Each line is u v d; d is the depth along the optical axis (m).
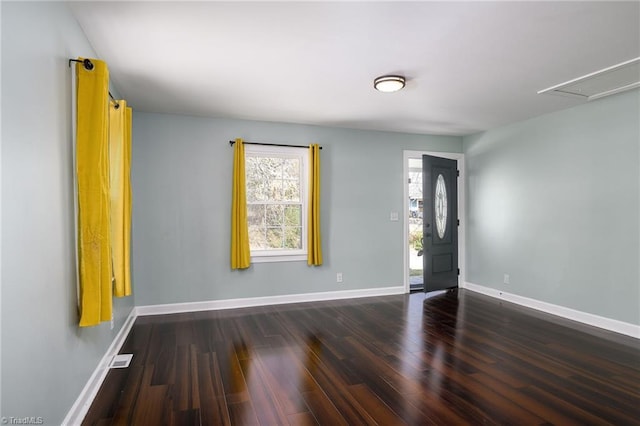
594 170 4.02
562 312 4.37
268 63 2.97
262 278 4.92
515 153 5.02
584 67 3.07
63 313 1.98
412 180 6.79
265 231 5.02
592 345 3.43
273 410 2.32
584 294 4.13
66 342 2.02
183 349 3.33
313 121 4.95
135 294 4.40
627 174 3.71
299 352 3.26
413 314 4.48
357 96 3.85
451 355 3.20
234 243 4.67
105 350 2.87
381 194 5.54
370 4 2.10
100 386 2.63
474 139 5.76
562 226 4.37
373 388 2.61
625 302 3.74
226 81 3.39
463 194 5.95
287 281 5.04
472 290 5.78
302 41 2.58
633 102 3.66
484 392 2.55
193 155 4.62
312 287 5.16
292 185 5.16
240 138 4.77
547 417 2.25
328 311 4.61
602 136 3.94
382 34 2.48
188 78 3.31
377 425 2.16
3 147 1.38
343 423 2.18
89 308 2.15
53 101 1.90
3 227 1.37
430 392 2.55
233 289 4.78
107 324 2.93
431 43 2.62
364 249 5.45
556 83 3.46
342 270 5.33
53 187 1.88
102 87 2.21
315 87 3.57
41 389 1.69
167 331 3.82
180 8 2.16
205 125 4.67
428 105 4.18
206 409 2.33
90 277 2.17
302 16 2.24
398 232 5.64
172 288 4.54
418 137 5.76
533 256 4.75
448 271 5.78
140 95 3.80
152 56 2.83
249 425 2.16
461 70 3.13
